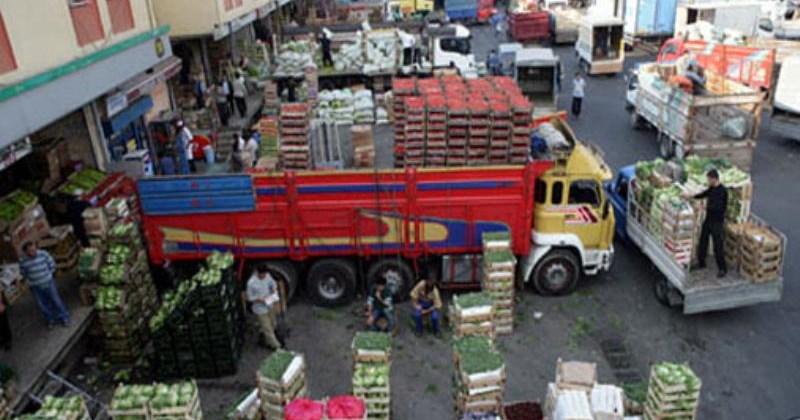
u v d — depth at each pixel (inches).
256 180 414.3
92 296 394.6
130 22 538.6
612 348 399.5
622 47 1159.6
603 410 284.2
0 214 433.1
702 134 668.1
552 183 426.3
